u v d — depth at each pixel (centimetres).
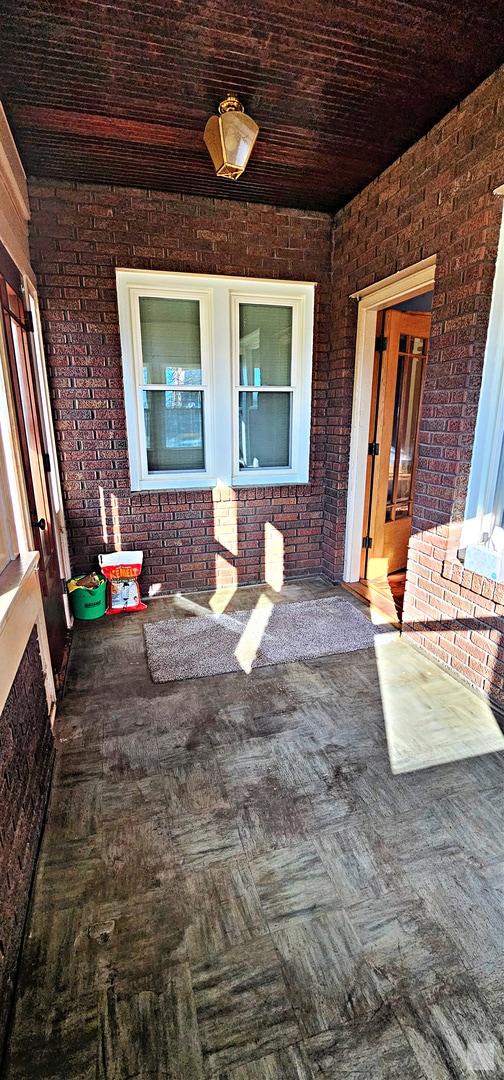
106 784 183
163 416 349
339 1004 116
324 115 234
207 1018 113
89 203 296
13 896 126
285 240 339
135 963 124
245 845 158
